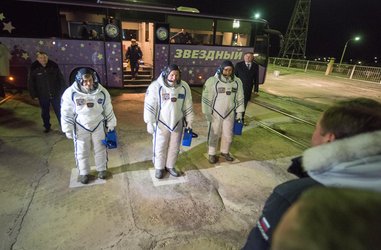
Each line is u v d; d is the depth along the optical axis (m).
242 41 10.98
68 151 4.49
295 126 6.78
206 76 10.71
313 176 0.83
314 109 8.94
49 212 2.96
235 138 5.64
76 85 3.15
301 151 5.15
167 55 9.85
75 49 8.41
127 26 12.03
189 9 10.17
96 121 3.32
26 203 3.09
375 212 0.41
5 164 3.96
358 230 0.39
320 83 15.79
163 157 3.71
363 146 0.73
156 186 3.61
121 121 6.31
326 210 0.43
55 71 4.95
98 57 8.77
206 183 3.79
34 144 4.71
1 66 7.04
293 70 23.39
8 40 7.71
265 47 11.27
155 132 3.58
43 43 8.01
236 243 2.70
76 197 3.26
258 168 4.36
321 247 0.40
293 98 10.56
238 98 4.09
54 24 7.96
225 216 3.11
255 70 5.70
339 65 20.23
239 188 3.73
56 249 2.47
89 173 3.65
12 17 7.55
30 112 6.53
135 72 10.22
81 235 2.66
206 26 10.05
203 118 6.97
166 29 9.51
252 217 3.13
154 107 3.44
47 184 3.50
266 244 0.90
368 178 0.67
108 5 8.40
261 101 9.51
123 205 3.17
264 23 10.78
